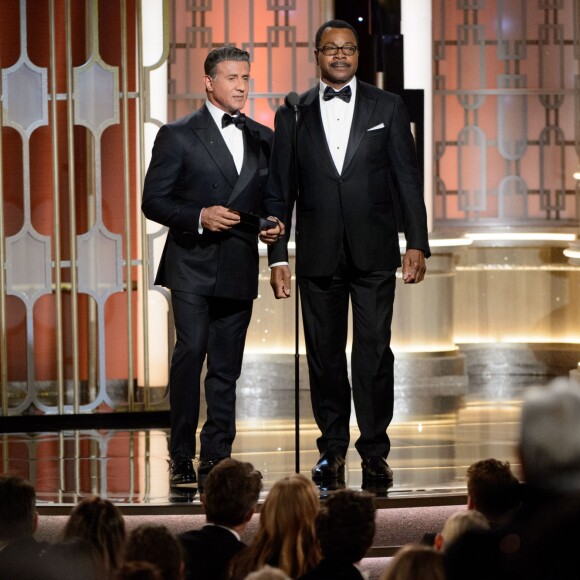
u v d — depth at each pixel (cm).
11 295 2691
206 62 1884
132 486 1883
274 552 1278
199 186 1862
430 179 2970
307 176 1850
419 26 2928
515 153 3244
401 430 2436
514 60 3253
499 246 3225
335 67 1831
